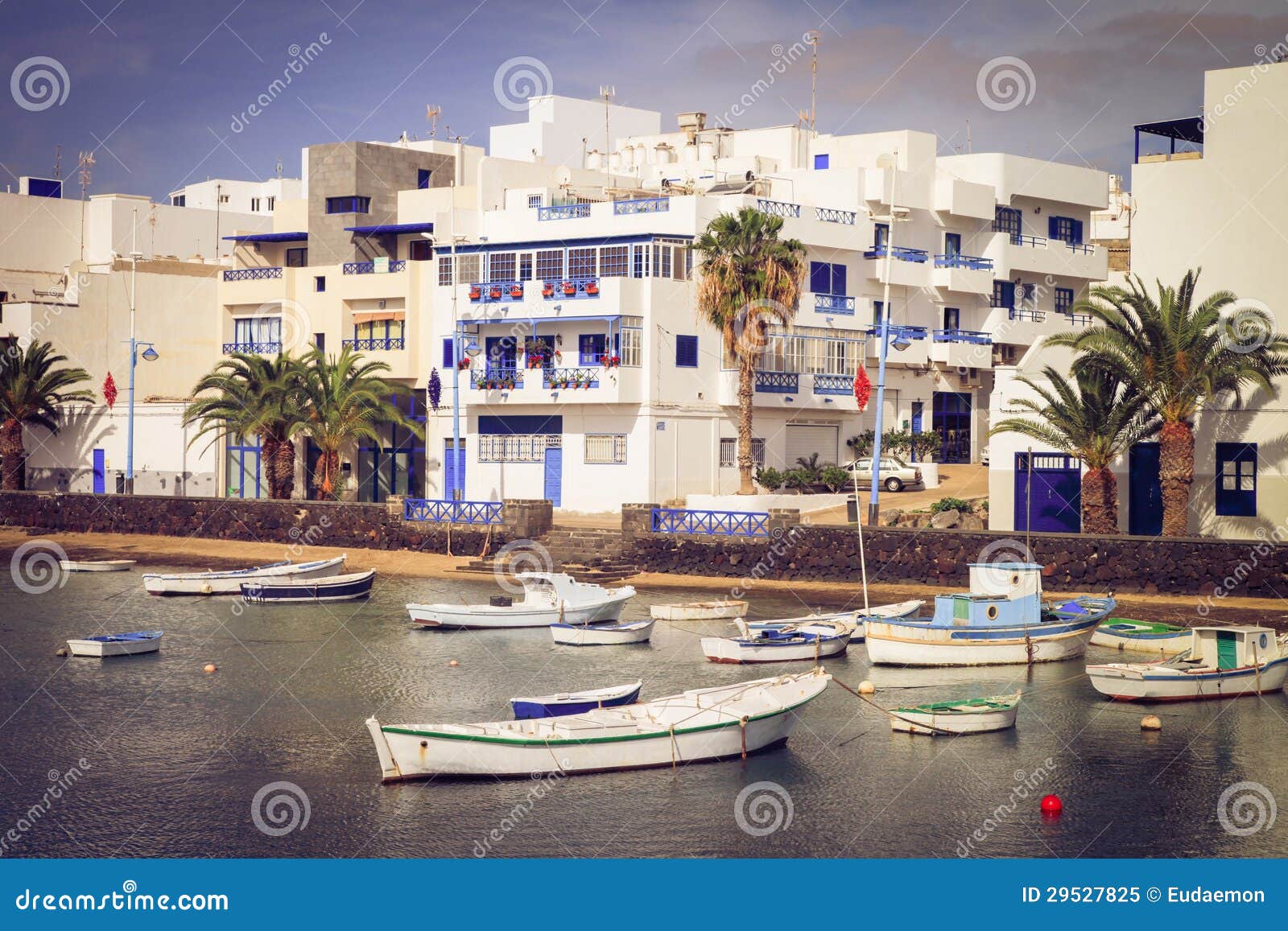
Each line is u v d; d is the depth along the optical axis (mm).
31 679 40656
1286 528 52812
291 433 71750
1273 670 39344
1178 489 51281
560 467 72375
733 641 42531
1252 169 55656
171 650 44969
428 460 77250
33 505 79688
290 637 47219
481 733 30875
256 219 106875
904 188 80375
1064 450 53625
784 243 65375
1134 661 42844
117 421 84875
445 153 99250
